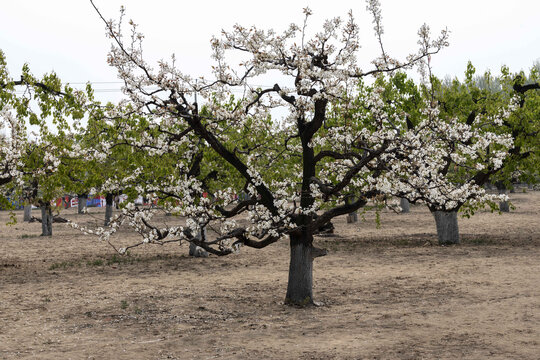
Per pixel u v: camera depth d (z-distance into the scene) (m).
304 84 10.23
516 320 9.67
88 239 30.48
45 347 8.90
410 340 8.62
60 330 10.12
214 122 11.17
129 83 9.99
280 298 13.07
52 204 30.08
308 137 12.33
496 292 12.46
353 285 14.45
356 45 10.12
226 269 18.36
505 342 8.27
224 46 10.02
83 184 17.72
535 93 22.78
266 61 10.16
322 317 10.78
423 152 10.62
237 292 13.98
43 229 33.53
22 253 24.20
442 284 13.91
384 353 7.93
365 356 7.81
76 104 16.42
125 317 11.16
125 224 38.47
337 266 18.05
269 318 10.88
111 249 25.45
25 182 20.56
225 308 12.00
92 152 15.03
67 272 18.05
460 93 22.45
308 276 12.27
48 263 20.56
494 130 21.36
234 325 10.31
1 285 15.55
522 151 22.36
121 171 16.73
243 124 12.22
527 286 12.95
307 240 12.28
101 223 40.00
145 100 10.30
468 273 15.38
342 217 41.62
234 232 11.22
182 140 12.87
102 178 16.62
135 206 10.77
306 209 11.57
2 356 8.37
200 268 18.67
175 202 11.67
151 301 12.87
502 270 15.54
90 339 9.40
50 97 17.22
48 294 13.98
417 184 10.66
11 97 16.97
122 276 17.00
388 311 11.05
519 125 20.77
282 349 8.40
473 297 12.06
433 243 23.47
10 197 20.66
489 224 31.84
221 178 20.02
